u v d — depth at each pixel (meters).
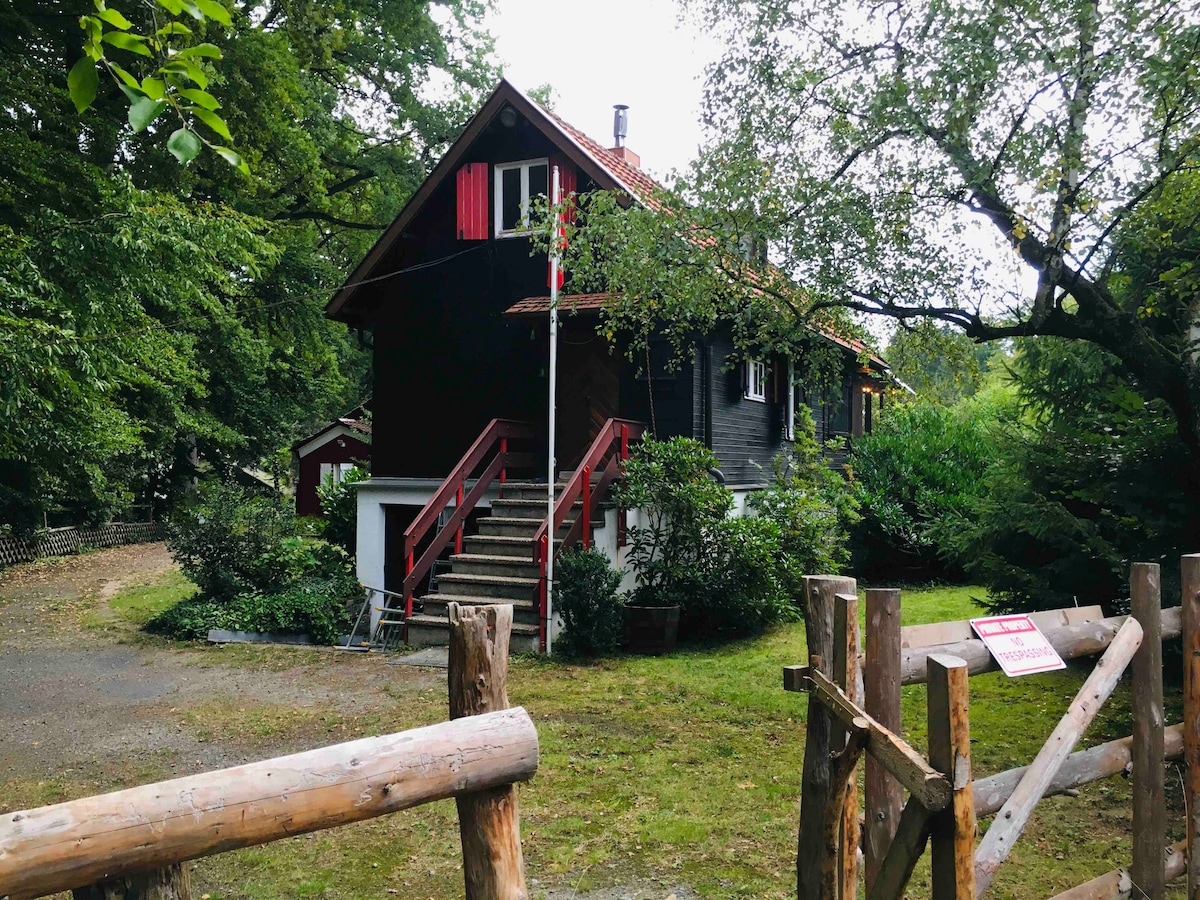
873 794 2.84
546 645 9.55
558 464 12.48
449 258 13.25
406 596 10.34
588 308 11.09
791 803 5.23
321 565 13.17
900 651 2.75
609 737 6.56
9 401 8.84
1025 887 4.14
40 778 6.08
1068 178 6.20
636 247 8.13
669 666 8.95
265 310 23.92
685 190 8.00
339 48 21.75
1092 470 7.95
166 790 1.72
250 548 12.38
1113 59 5.70
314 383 29.06
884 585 14.73
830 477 14.52
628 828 4.90
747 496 13.38
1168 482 7.29
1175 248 7.02
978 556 8.81
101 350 10.50
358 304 13.88
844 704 2.57
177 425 21.95
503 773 2.15
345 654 10.01
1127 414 7.93
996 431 8.88
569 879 4.32
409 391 13.45
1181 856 3.76
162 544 23.81
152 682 8.92
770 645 10.02
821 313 8.66
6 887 1.53
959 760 2.27
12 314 9.23
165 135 14.98
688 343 11.98
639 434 11.81
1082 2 5.73
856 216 7.19
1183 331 7.44
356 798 1.91
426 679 8.68
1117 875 3.59
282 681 8.80
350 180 25.62
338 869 4.51
